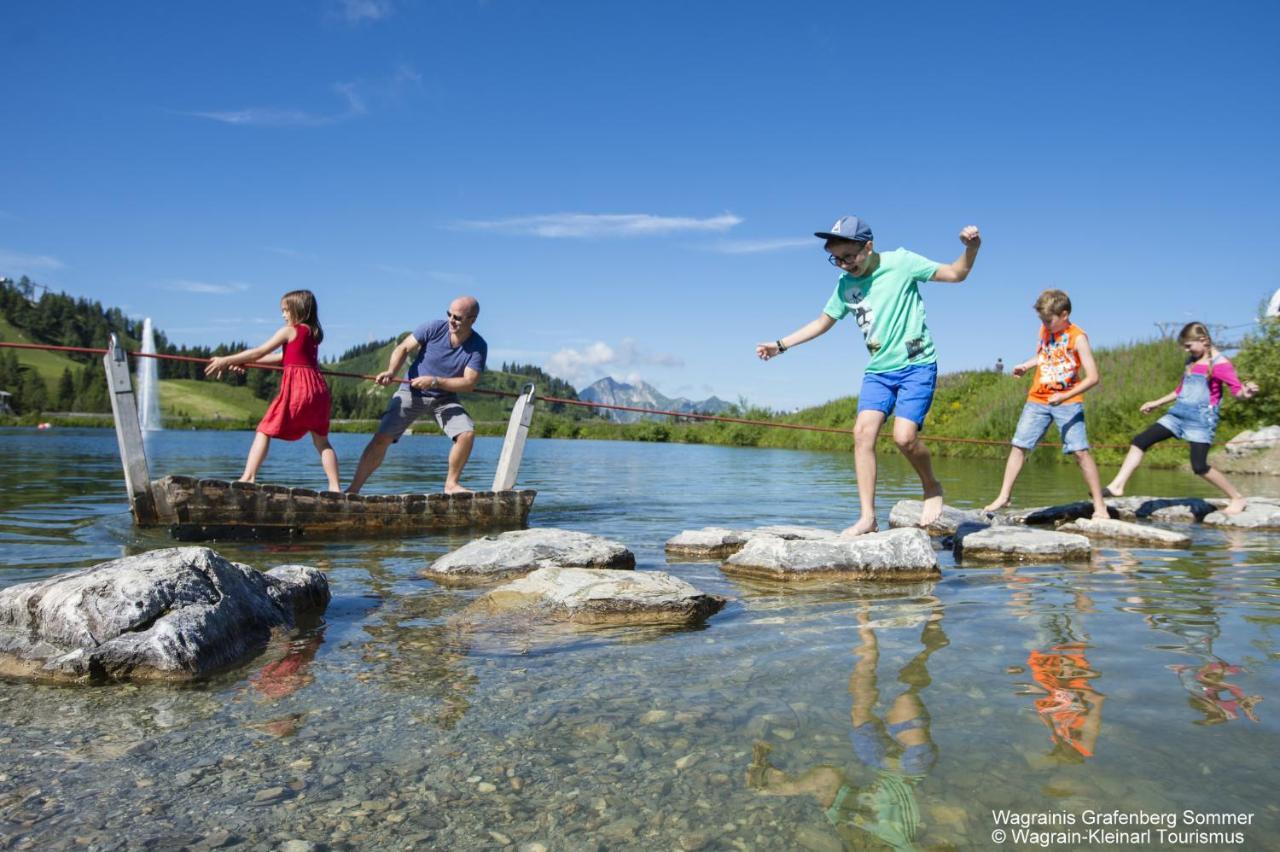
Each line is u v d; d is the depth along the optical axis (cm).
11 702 242
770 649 299
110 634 271
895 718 224
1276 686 248
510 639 316
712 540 560
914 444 530
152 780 188
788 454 2442
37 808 174
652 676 266
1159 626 329
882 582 453
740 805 175
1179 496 1029
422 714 231
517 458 737
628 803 176
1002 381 2883
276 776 190
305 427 641
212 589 306
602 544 496
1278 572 468
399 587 420
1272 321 1817
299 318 643
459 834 164
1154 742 204
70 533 566
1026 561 529
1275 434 1509
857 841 159
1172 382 2100
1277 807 171
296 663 283
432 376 723
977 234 489
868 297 529
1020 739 207
